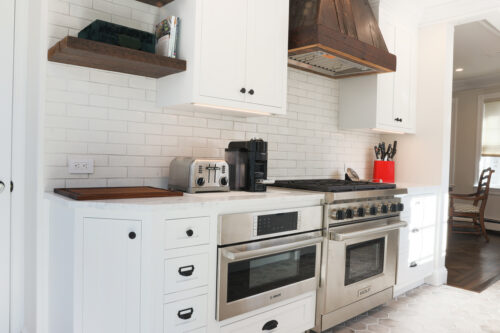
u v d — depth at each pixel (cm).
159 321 174
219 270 194
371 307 290
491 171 581
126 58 195
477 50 516
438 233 378
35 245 206
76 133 213
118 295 174
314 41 250
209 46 217
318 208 248
